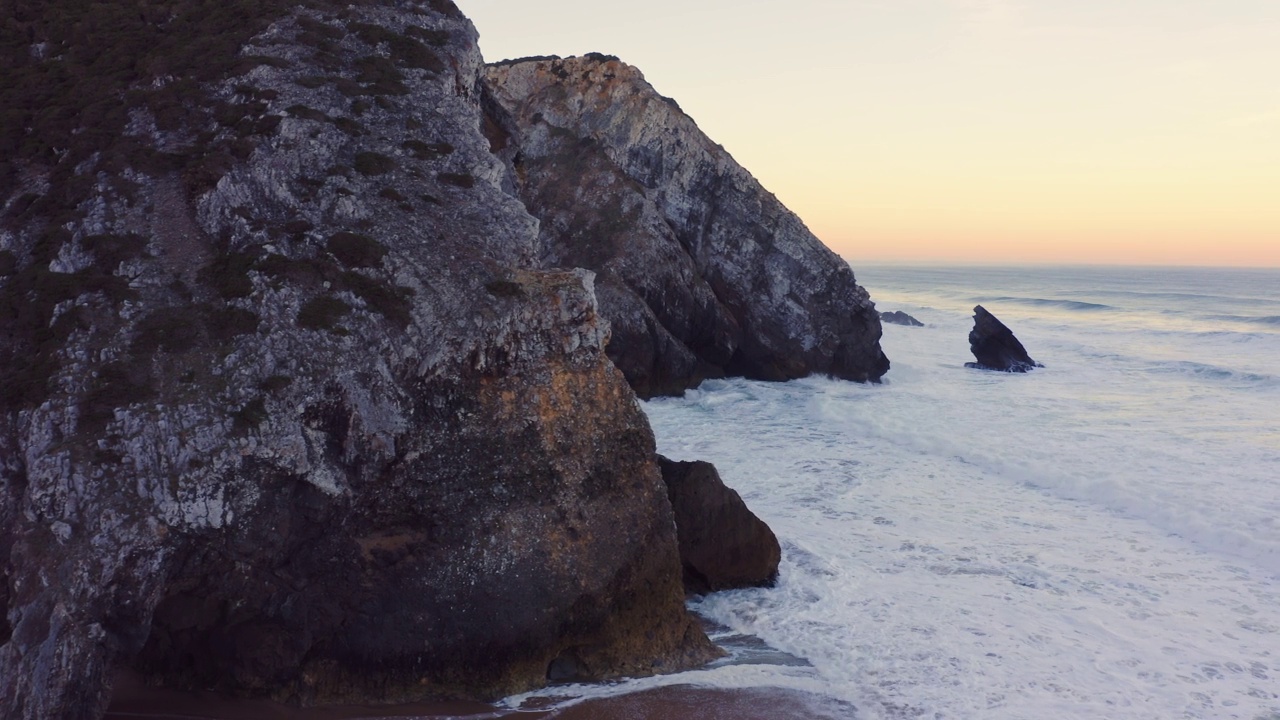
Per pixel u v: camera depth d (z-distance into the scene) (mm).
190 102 18922
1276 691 13594
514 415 14438
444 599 13406
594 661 14086
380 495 13586
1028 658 14484
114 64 20672
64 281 14414
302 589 13039
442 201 17438
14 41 22125
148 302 14422
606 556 14367
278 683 12875
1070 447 26969
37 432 12383
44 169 17516
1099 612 16203
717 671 14039
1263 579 17828
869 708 13039
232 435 12703
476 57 23547
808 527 20281
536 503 14242
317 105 18703
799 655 14594
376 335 14328
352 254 15438
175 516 12078
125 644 11734
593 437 14930
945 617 15867
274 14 21828
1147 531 20484
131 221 15828
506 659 13500
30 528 11695
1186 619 15992
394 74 20516
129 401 12773
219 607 12672
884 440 28594
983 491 23344
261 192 16609
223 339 13914
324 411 13453
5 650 10875
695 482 16875
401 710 12828
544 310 15023
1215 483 23109
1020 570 18062
